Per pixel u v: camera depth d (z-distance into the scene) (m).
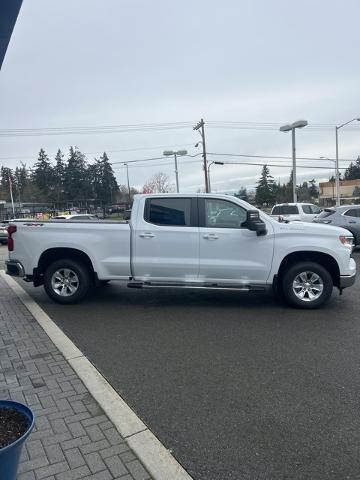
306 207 21.81
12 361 4.83
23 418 2.63
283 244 6.94
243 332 5.86
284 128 27.83
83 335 5.82
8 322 6.46
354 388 4.09
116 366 4.70
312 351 5.09
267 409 3.70
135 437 3.23
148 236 7.13
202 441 3.22
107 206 52.34
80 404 3.77
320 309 7.09
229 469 2.89
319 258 7.19
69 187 80.31
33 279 7.65
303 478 2.79
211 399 3.90
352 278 7.04
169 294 8.35
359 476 2.80
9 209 56.28
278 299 7.83
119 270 7.31
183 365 4.71
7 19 3.05
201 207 7.14
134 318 6.64
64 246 7.36
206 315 6.77
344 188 109.44
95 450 3.06
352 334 5.73
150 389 4.12
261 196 84.00
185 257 7.10
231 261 7.02
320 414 3.60
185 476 2.81
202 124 38.59
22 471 2.82
